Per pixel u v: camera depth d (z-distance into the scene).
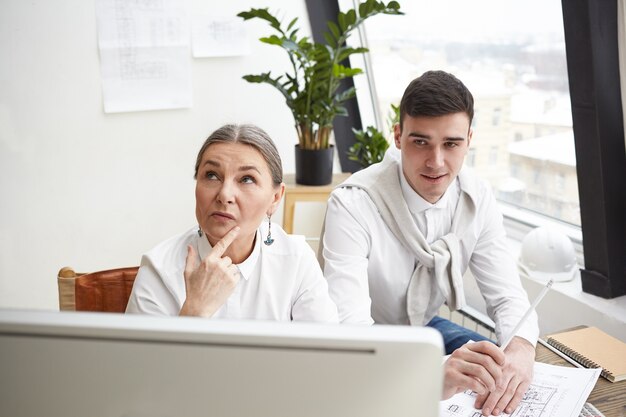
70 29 2.99
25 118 3.01
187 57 3.17
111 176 3.19
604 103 2.04
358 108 3.58
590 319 2.18
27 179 3.07
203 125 3.28
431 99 1.67
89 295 1.60
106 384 0.66
